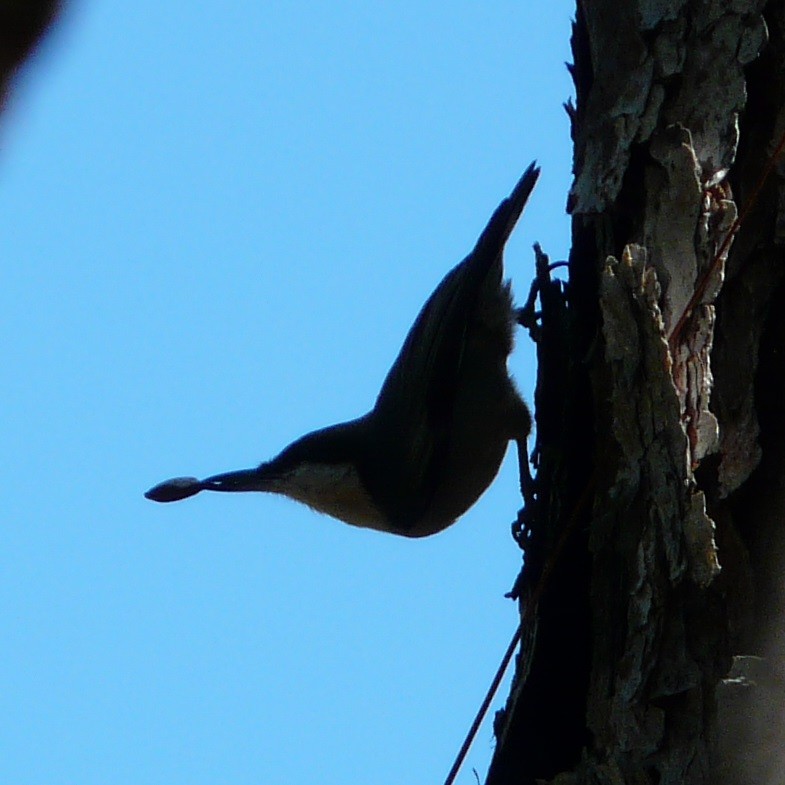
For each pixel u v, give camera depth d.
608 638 5.94
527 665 6.88
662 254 6.20
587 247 7.88
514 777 6.58
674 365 5.83
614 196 6.61
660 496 5.62
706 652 5.41
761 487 5.66
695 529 5.40
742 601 5.44
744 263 6.13
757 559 5.52
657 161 6.43
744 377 5.90
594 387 6.84
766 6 6.55
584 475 7.27
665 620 5.51
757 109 6.47
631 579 5.81
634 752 5.42
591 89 7.09
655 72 6.63
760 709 5.00
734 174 6.40
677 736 5.36
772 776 4.91
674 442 5.57
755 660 5.11
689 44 6.60
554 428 8.04
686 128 6.41
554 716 6.64
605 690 5.86
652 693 5.45
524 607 7.76
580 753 6.42
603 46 7.01
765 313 6.02
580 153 7.19
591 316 7.71
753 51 6.41
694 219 6.16
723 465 5.71
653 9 6.77
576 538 6.93
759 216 6.20
